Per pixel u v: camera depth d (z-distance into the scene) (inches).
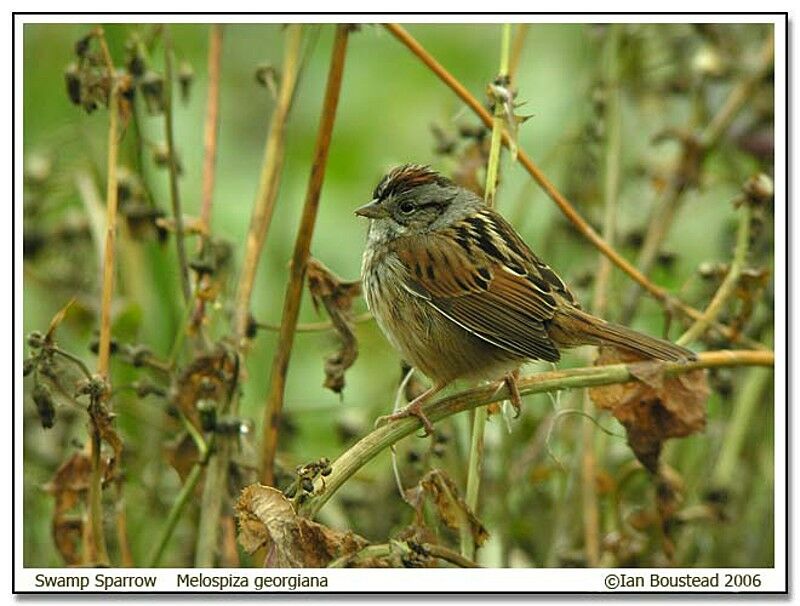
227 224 489.1
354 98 539.2
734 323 367.2
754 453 444.1
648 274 422.6
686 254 509.0
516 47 407.8
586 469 394.0
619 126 435.2
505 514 401.1
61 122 464.1
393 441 291.9
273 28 521.3
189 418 354.9
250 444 376.8
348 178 520.1
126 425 422.0
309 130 526.9
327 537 269.0
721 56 446.3
